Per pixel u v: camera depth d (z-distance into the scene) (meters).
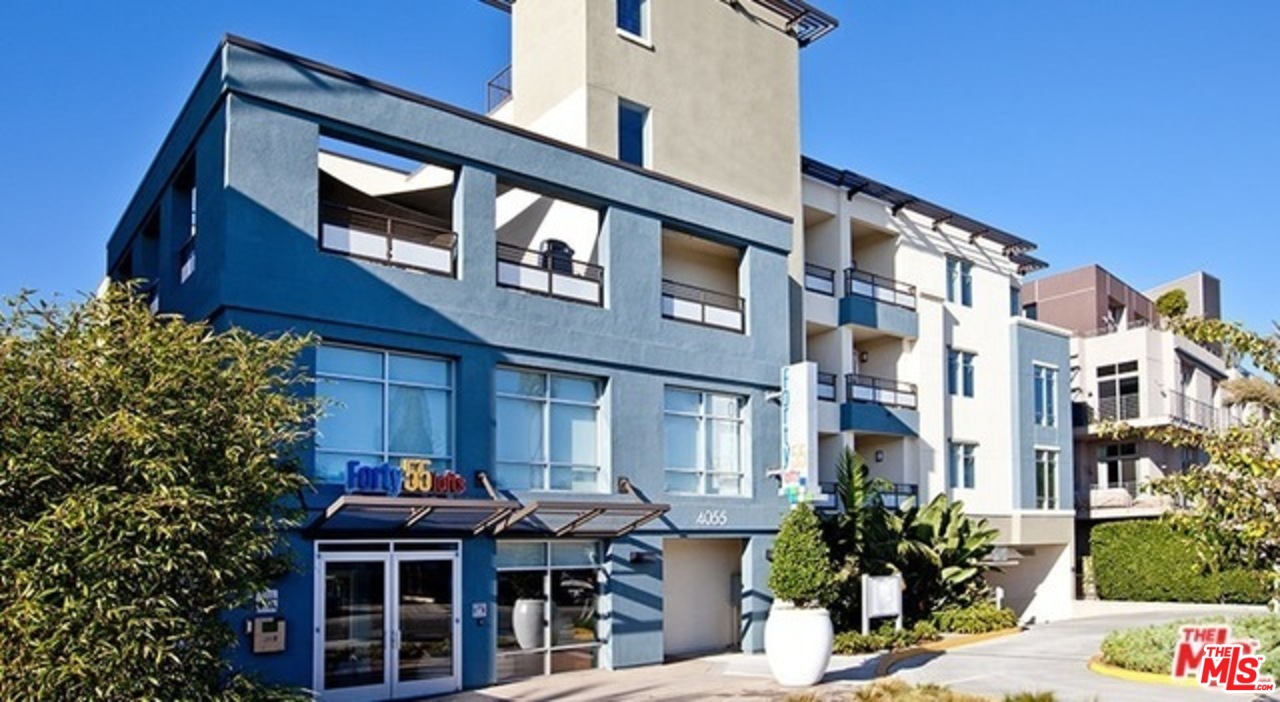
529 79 23.52
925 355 29.89
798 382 20.86
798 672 16.17
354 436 15.51
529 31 23.66
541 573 17.55
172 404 9.41
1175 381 40.19
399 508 14.34
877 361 30.27
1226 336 10.95
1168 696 14.45
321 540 14.77
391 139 16.28
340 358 15.55
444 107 16.94
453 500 14.86
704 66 23.98
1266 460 10.01
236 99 14.71
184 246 16.94
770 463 21.27
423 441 16.31
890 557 23.00
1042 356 34.19
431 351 16.36
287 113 15.20
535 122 23.19
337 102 15.70
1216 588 32.69
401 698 15.31
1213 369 44.03
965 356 31.78
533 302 17.78
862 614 21.19
